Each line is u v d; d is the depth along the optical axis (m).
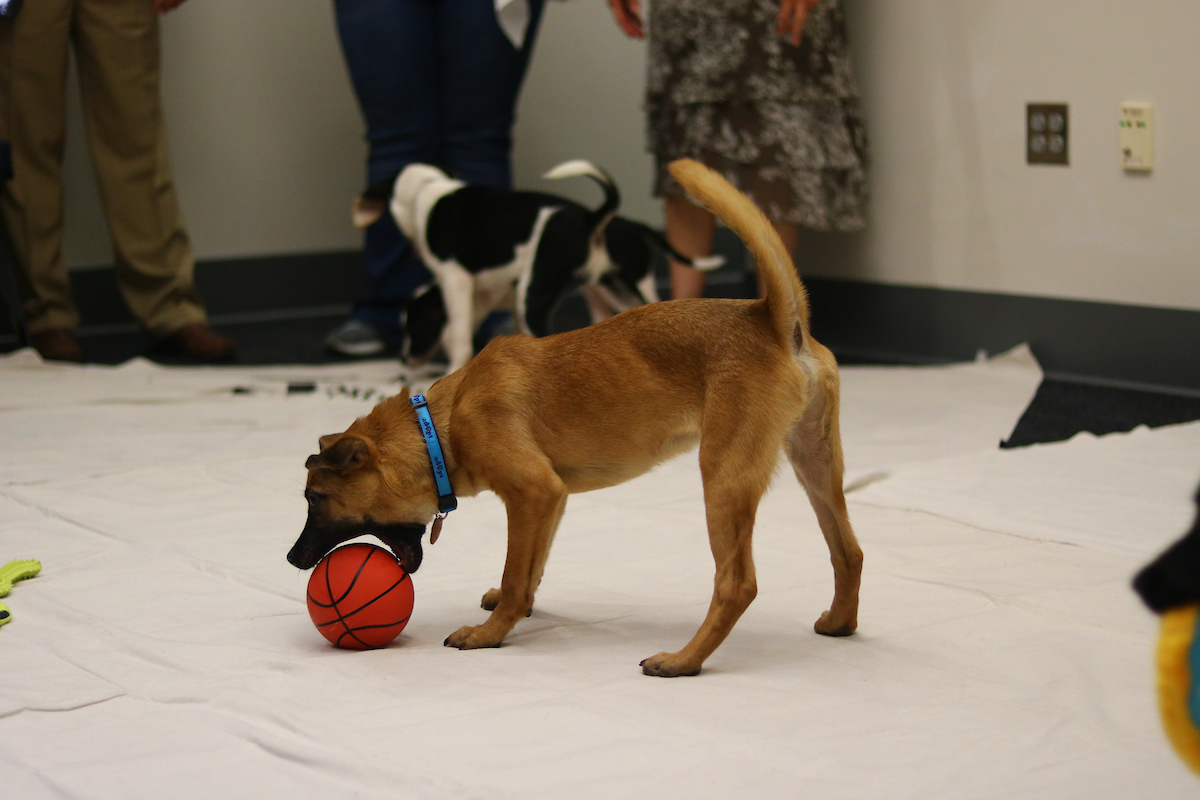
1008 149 5.66
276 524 3.45
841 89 5.73
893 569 3.02
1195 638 1.30
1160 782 1.82
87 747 1.98
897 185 6.16
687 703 2.15
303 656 2.42
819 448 2.47
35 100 5.91
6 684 2.26
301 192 7.82
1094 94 5.29
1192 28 4.92
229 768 1.88
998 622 2.62
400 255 6.47
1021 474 3.89
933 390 5.29
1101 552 3.13
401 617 2.46
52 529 3.40
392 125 6.18
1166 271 5.18
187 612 2.72
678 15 5.70
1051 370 5.67
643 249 5.43
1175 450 4.10
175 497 3.74
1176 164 5.06
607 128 8.46
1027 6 5.46
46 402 5.01
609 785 1.80
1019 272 5.73
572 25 8.20
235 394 5.35
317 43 7.75
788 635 2.56
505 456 2.43
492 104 6.25
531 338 2.57
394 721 2.06
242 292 7.65
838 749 1.94
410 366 5.69
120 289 6.48
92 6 5.94
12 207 6.03
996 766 1.88
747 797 1.77
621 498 3.79
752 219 2.35
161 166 6.35
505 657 2.42
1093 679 2.27
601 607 2.77
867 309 6.43
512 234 5.22
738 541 2.32
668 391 2.43
